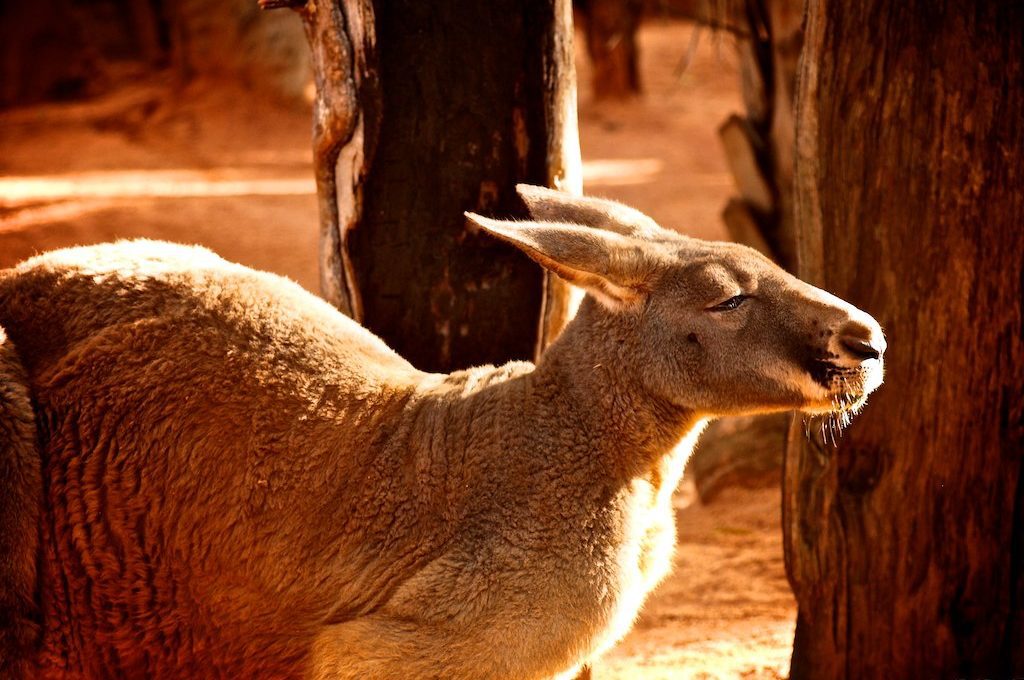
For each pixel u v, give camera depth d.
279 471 12.24
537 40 14.54
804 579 15.27
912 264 14.17
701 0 38.59
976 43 13.70
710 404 12.62
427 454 12.40
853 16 14.02
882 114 14.05
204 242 37.62
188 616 12.37
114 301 12.63
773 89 27.92
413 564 12.10
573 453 12.38
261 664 12.43
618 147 63.16
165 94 62.22
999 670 14.82
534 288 15.12
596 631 12.09
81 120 57.72
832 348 12.29
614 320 12.74
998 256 13.97
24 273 13.03
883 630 14.95
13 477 11.87
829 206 14.49
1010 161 13.80
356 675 11.75
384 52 14.27
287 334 12.72
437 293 14.96
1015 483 14.52
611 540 12.21
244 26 61.22
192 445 12.22
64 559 12.24
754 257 12.89
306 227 40.22
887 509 14.70
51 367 12.41
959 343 14.17
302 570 12.20
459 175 14.70
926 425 14.40
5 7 62.19
